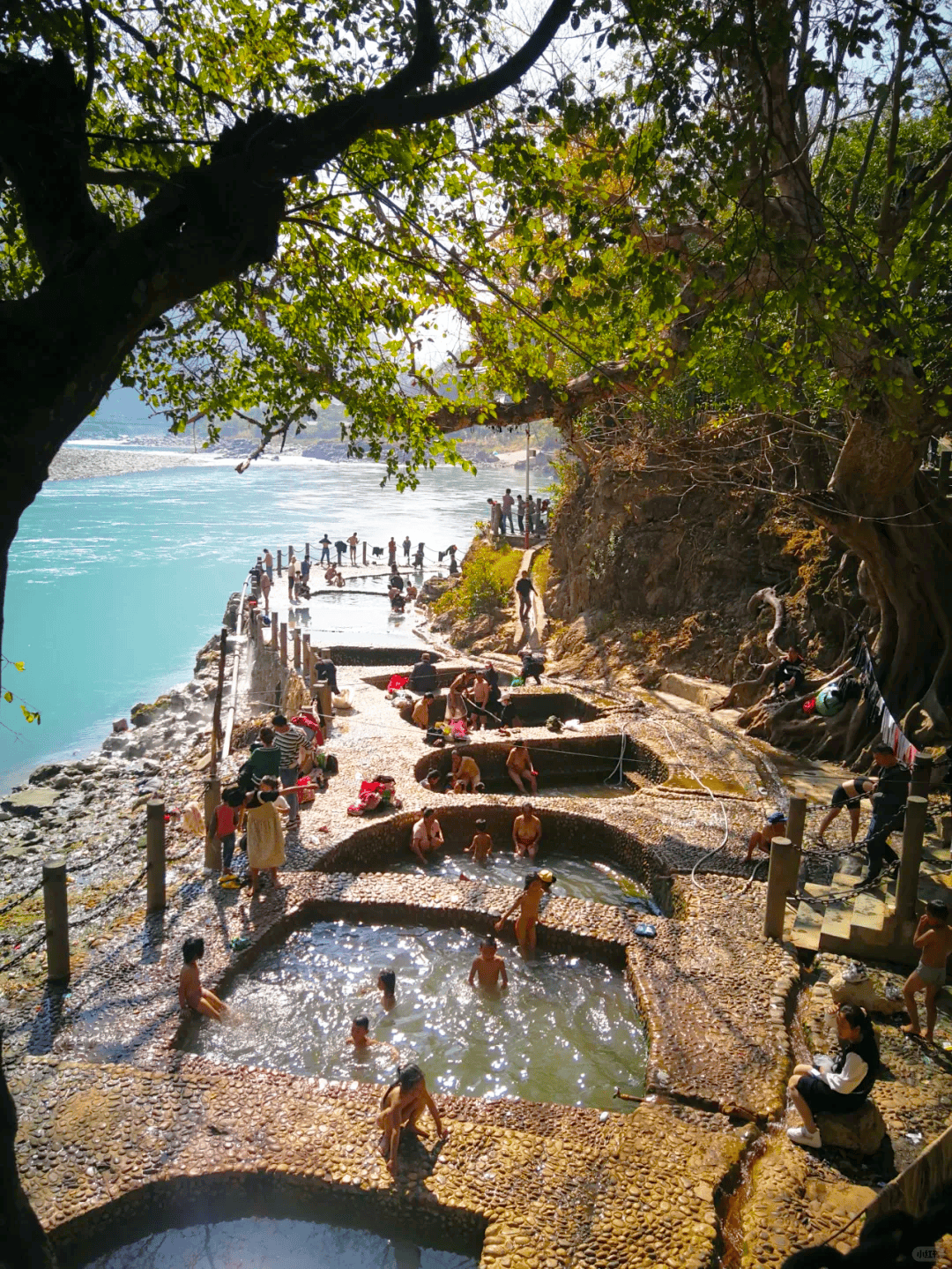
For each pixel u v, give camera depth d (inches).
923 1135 279.0
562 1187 256.8
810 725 661.3
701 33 220.4
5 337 128.0
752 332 335.6
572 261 242.2
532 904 408.8
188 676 1190.3
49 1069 301.6
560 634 1014.4
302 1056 337.7
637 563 941.8
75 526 2482.8
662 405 717.9
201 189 147.4
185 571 1871.3
